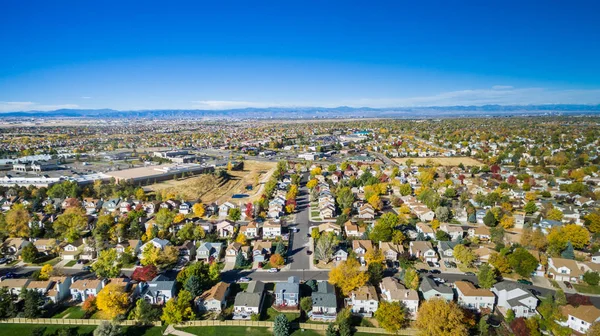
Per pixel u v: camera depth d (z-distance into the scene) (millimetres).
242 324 81188
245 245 120375
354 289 89812
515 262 99750
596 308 77875
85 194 181625
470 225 141250
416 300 83688
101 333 73938
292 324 80688
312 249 120688
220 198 193125
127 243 118062
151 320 80875
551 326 76125
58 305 88188
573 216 141125
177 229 134500
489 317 82750
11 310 82250
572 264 99500
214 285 94250
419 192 172875
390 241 118312
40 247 118562
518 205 161125
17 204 157875
